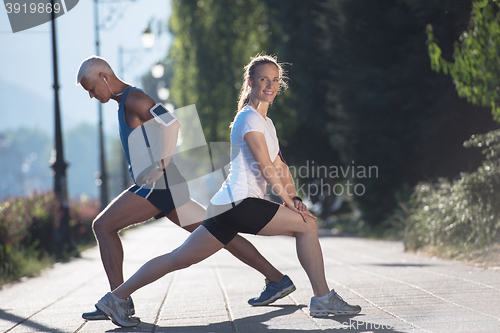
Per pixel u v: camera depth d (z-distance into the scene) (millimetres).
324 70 30672
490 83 10273
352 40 21000
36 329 5715
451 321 5109
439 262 10594
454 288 7086
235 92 39594
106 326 5734
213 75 39750
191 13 40688
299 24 32594
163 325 5668
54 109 18141
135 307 6859
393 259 11898
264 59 5824
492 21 10031
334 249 15531
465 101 17484
